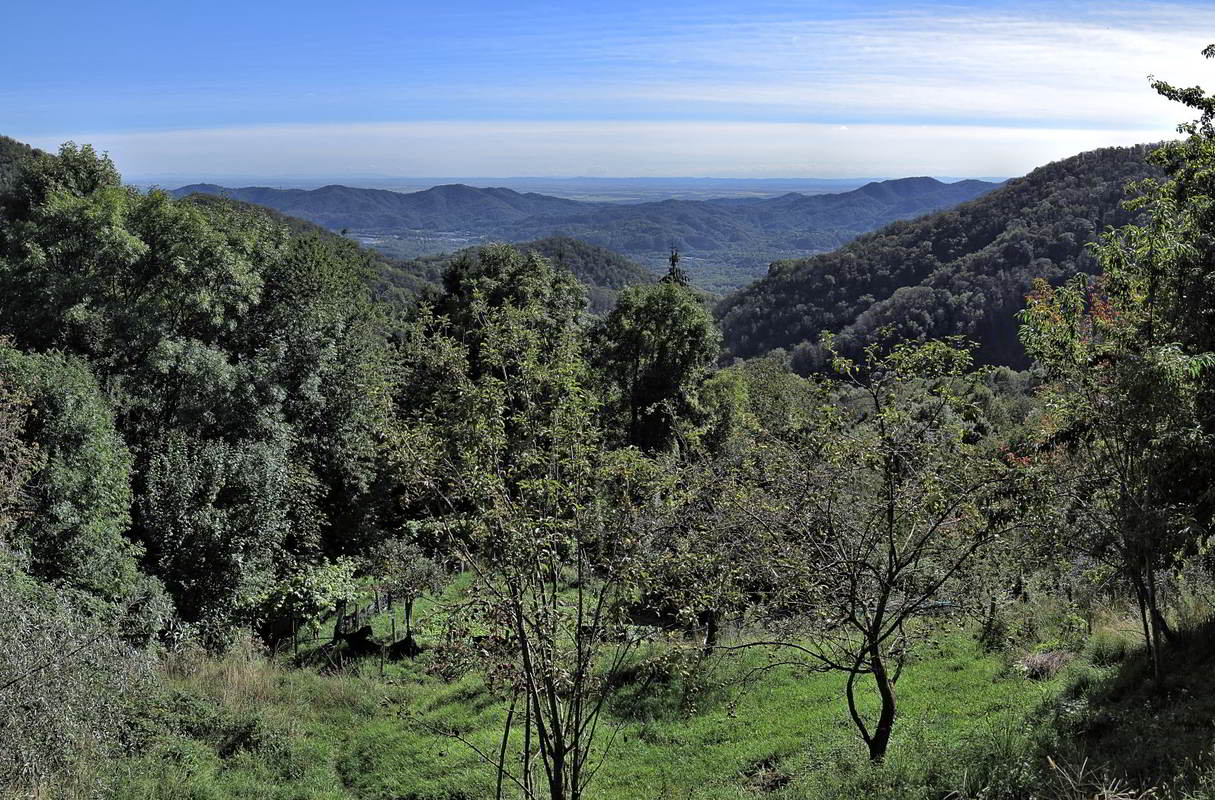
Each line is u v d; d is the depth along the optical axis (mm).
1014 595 10445
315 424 25547
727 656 13539
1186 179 8898
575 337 8766
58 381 16391
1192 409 7504
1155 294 8109
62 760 9000
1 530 13211
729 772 10172
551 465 7309
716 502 8117
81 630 10797
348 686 14656
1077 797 5680
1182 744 6434
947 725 9742
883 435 7633
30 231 24094
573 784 7168
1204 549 9023
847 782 7918
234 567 19125
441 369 8164
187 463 19438
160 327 23469
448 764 11383
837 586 7875
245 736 12164
